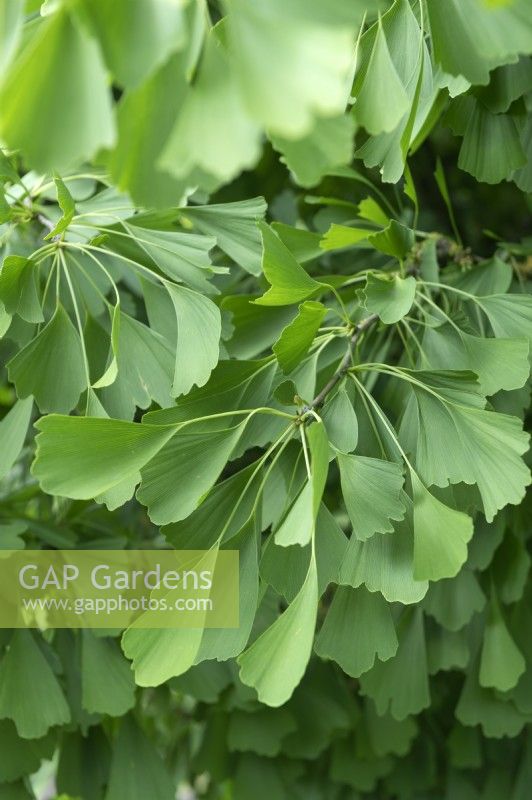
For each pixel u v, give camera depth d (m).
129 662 1.14
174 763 1.58
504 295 1.07
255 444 1.02
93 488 0.92
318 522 0.97
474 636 1.20
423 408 0.99
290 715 1.28
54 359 1.02
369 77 0.95
